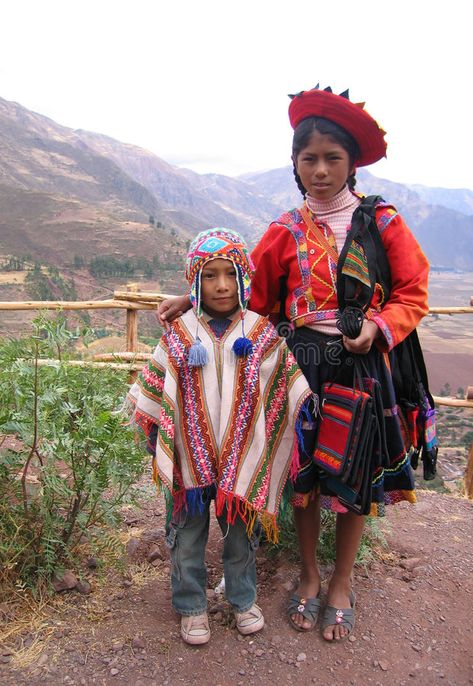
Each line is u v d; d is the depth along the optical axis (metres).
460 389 103.94
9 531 2.07
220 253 1.73
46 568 2.09
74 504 2.15
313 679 1.78
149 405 1.82
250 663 1.84
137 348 4.34
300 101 1.85
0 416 1.98
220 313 1.85
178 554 1.89
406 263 1.85
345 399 1.80
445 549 2.66
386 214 1.87
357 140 1.85
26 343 2.08
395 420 1.88
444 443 32.56
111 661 1.82
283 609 2.10
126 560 2.37
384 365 1.86
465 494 3.81
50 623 1.97
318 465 1.85
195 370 1.79
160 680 1.76
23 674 1.75
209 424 1.78
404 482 1.93
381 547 2.62
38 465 2.29
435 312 4.14
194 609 1.92
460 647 1.96
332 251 1.88
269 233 2.04
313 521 2.04
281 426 1.86
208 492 1.86
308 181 1.89
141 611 2.07
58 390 2.01
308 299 1.90
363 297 1.80
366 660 1.87
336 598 2.02
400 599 2.20
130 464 2.11
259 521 1.98
